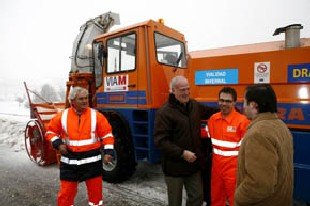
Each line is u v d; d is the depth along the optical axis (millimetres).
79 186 4793
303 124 2994
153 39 4539
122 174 4809
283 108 3092
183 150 2697
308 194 2980
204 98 3604
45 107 6574
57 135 3107
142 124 4754
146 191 4535
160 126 2795
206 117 3229
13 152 7559
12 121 11836
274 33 3303
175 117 2791
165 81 4695
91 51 5867
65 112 3117
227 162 2898
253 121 1853
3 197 4414
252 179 1674
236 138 2867
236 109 3322
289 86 3070
